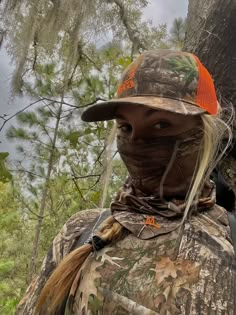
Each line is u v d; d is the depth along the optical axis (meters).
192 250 1.05
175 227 1.08
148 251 1.07
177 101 1.10
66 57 5.14
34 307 1.22
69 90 5.25
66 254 1.25
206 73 1.17
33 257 6.10
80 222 1.29
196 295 1.00
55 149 5.31
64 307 1.15
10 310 6.11
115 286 1.06
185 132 1.11
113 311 1.04
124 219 1.13
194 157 1.12
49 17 4.56
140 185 1.15
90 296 1.08
